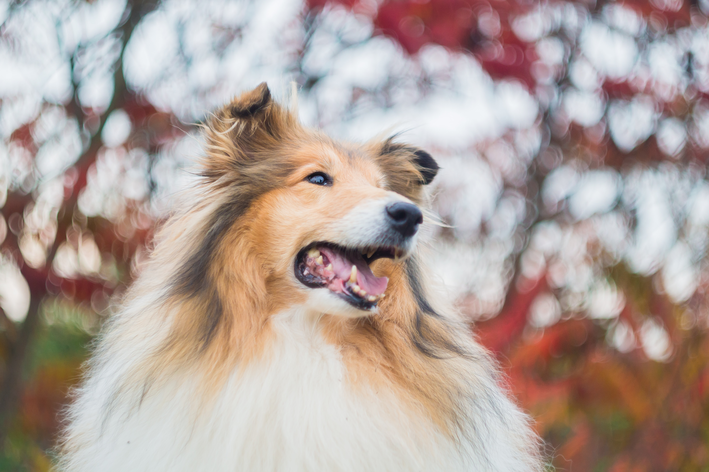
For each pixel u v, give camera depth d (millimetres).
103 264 5730
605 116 6379
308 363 3238
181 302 3289
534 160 6719
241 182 3480
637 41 6312
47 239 5539
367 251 3535
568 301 6180
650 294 6094
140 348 3270
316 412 3094
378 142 4230
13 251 5520
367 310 3207
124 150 5617
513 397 4379
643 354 6047
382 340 3398
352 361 3307
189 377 3146
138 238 5488
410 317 3461
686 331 6215
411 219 3336
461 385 3414
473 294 7078
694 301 6191
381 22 5668
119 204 5617
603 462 6984
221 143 3627
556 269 6004
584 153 6426
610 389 5953
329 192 3518
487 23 5930
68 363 7234
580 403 6203
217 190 3520
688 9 6125
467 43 6047
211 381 3133
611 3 6152
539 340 5727
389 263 3500
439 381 3354
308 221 3387
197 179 3670
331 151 3717
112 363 3373
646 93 6137
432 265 3955
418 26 5816
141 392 3150
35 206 5480
